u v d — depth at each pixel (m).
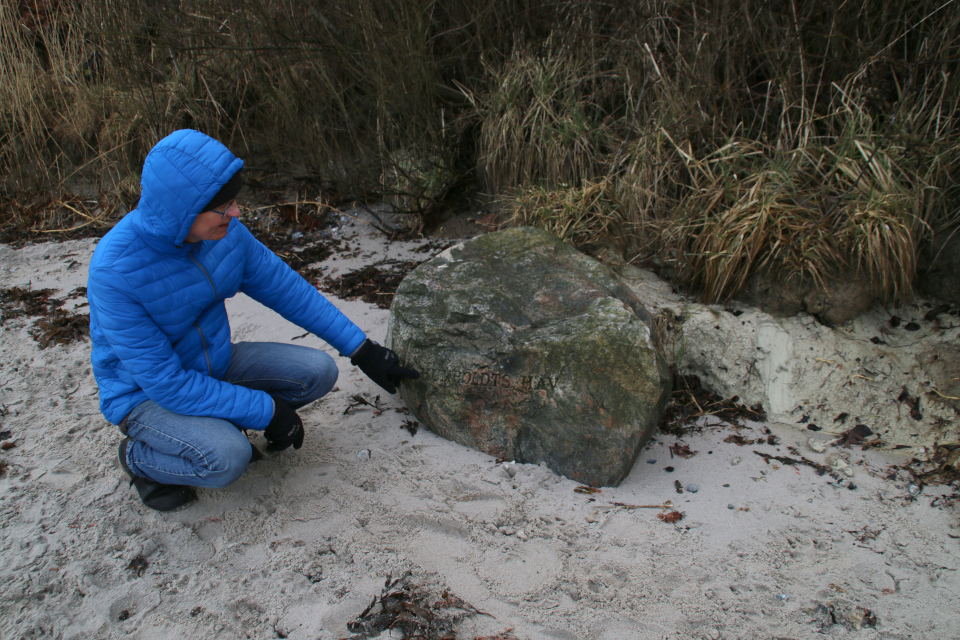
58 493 2.64
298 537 2.45
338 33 4.86
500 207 4.77
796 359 3.21
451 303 3.01
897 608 2.15
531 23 4.99
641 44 4.30
